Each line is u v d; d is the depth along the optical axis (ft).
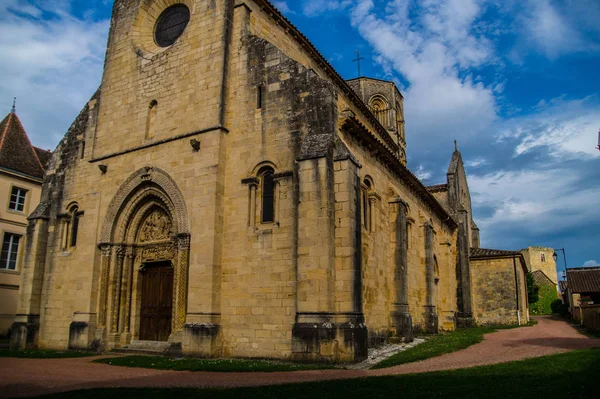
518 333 107.24
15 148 130.72
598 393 34.42
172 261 72.95
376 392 37.06
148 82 81.92
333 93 66.08
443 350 69.77
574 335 95.66
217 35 75.05
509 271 148.25
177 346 66.28
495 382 40.24
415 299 101.14
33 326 85.87
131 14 89.10
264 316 63.00
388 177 91.56
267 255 64.59
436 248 127.85
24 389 42.06
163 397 36.68
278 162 66.95
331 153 63.05
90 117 91.97
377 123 116.16
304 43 87.56
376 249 80.02
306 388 39.58
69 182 91.09
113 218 79.56
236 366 54.29
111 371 53.31
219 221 68.18
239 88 72.74
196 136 72.49
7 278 122.31
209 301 65.00
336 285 59.88
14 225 125.59
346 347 56.75
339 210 61.72
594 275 161.68
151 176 75.97
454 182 155.84
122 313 77.46
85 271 81.30
